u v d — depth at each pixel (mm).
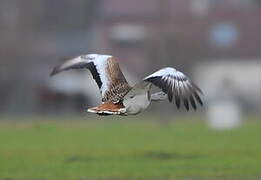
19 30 75000
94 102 65375
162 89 11969
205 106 67250
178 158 25547
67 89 65875
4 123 45406
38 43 80250
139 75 71688
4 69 71625
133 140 33219
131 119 54312
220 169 22844
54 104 67312
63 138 34625
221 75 81500
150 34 76188
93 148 29516
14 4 77000
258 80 82812
